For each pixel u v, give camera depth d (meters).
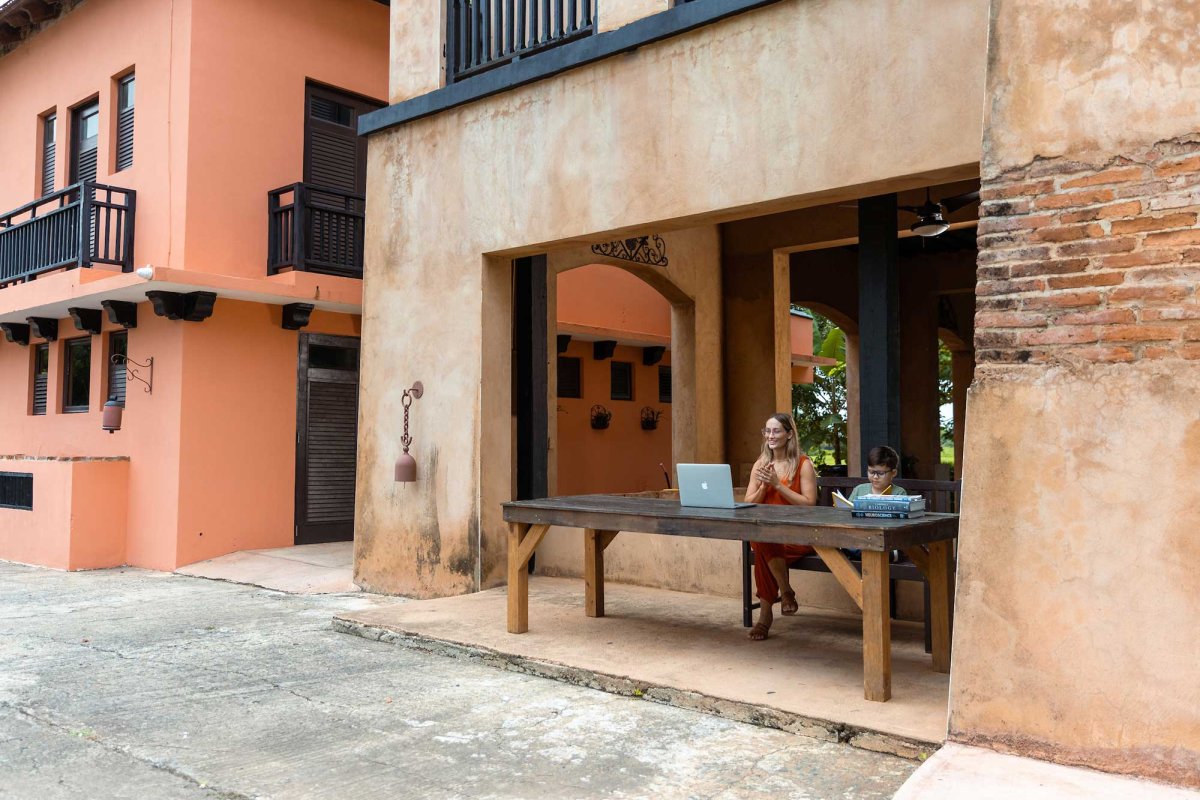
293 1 10.85
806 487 5.51
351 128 11.54
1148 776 3.12
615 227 6.34
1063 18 3.56
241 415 10.23
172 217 9.89
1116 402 3.33
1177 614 3.13
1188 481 3.16
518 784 3.42
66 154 11.73
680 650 5.13
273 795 3.33
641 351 14.97
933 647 4.67
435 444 7.48
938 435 12.44
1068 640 3.33
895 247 6.12
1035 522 3.45
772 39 5.57
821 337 24.25
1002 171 3.65
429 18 7.75
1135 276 3.34
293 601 7.68
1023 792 3.02
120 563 10.30
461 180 7.39
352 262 10.82
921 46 4.98
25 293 10.75
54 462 10.32
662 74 6.11
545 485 8.20
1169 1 3.34
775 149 5.54
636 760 3.66
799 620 5.93
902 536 4.15
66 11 11.81
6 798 3.31
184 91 9.87
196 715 4.33
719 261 10.89
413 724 4.15
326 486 11.08
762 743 3.85
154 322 10.12
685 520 4.80
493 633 5.66
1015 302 3.58
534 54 7.15
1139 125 3.37
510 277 7.51
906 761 3.62
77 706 4.50
